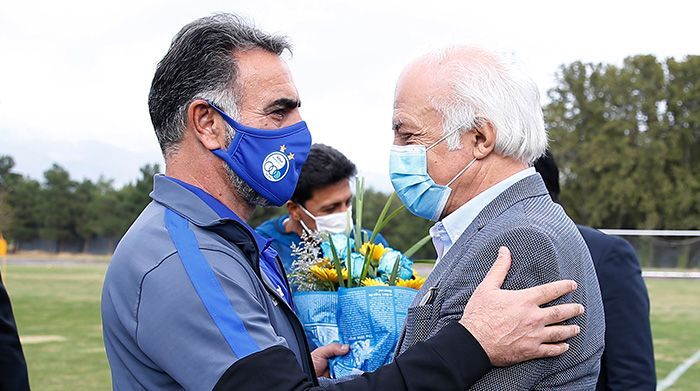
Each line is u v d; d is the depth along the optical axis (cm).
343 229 387
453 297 213
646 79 5522
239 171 228
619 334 298
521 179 227
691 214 5278
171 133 230
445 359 196
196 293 203
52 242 7712
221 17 233
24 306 2073
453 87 226
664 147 5322
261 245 240
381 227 307
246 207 240
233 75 227
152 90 233
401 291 276
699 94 5406
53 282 3166
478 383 201
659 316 1805
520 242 207
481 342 197
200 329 200
